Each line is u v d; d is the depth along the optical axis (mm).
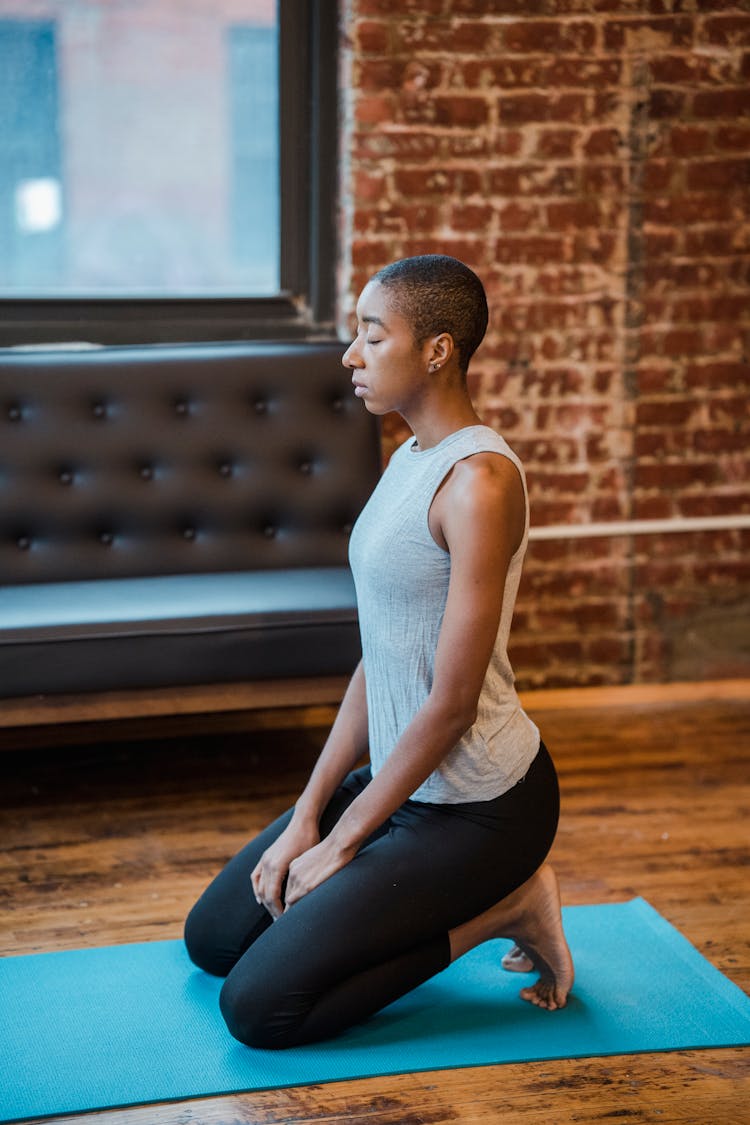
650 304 3619
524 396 3600
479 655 1806
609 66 3479
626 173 3543
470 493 1802
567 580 3703
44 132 3449
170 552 3297
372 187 3432
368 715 2053
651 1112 1819
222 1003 1950
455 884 1922
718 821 2873
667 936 2338
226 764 3213
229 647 2852
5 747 3291
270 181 3580
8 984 2143
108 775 3135
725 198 3609
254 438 3334
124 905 2457
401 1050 1955
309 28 3484
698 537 3766
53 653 2764
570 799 2994
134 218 3537
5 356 3238
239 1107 1812
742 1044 1995
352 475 3373
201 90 3504
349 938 1886
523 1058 1938
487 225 3502
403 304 1842
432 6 3367
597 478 3682
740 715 3604
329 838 1937
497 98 3443
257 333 3594
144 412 3279
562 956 2055
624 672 3777
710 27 3514
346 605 2938
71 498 3236
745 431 3742
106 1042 1967
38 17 3393
